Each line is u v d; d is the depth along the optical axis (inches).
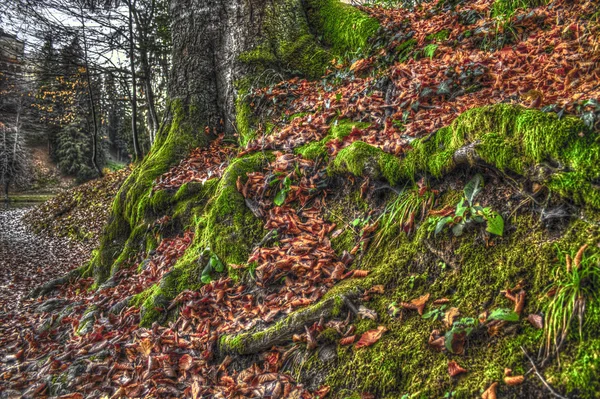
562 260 82.7
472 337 86.4
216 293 139.2
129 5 579.5
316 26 278.5
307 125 187.3
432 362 88.0
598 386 67.4
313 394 97.5
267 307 123.3
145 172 233.0
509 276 89.4
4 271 364.2
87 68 609.3
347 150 139.5
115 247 237.6
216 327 128.9
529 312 82.4
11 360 157.5
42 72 637.9
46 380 130.9
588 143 87.5
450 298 96.5
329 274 123.6
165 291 150.5
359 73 226.7
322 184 149.9
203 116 251.6
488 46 185.9
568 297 77.4
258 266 134.9
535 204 93.1
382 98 177.8
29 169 1272.1
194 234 183.9
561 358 73.4
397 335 97.0
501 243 95.0
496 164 99.3
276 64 252.8
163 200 210.1
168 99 264.7
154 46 626.8
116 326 153.3
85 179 1393.9
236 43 253.6
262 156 175.6
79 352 141.1
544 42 161.5
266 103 234.7
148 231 212.8
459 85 156.5
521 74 145.6
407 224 115.3
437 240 106.0
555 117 94.4
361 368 95.4
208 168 221.3
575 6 171.6
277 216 149.7
